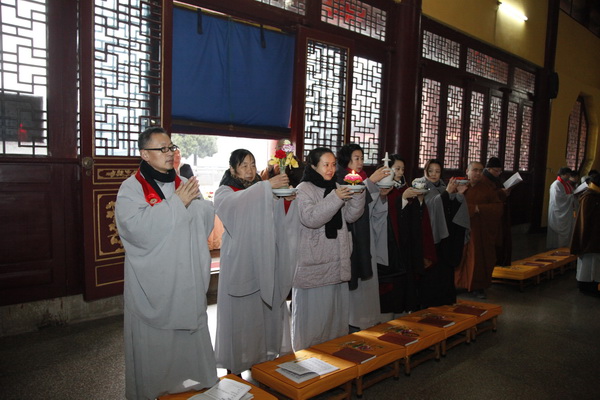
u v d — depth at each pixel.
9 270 3.56
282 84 5.18
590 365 3.38
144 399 2.22
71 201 3.85
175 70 4.36
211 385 2.32
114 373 2.97
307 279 2.90
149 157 2.18
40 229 3.70
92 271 3.84
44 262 3.73
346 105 5.64
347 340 3.08
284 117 5.26
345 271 3.00
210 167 10.85
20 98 3.59
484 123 8.60
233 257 2.69
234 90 4.78
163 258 2.10
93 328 3.75
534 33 9.76
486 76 8.63
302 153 5.21
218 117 4.70
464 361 3.37
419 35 6.38
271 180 2.71
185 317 2.16
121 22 3.87
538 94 10.30
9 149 3.56
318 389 2.42
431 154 7.47
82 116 3.69
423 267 3.61
